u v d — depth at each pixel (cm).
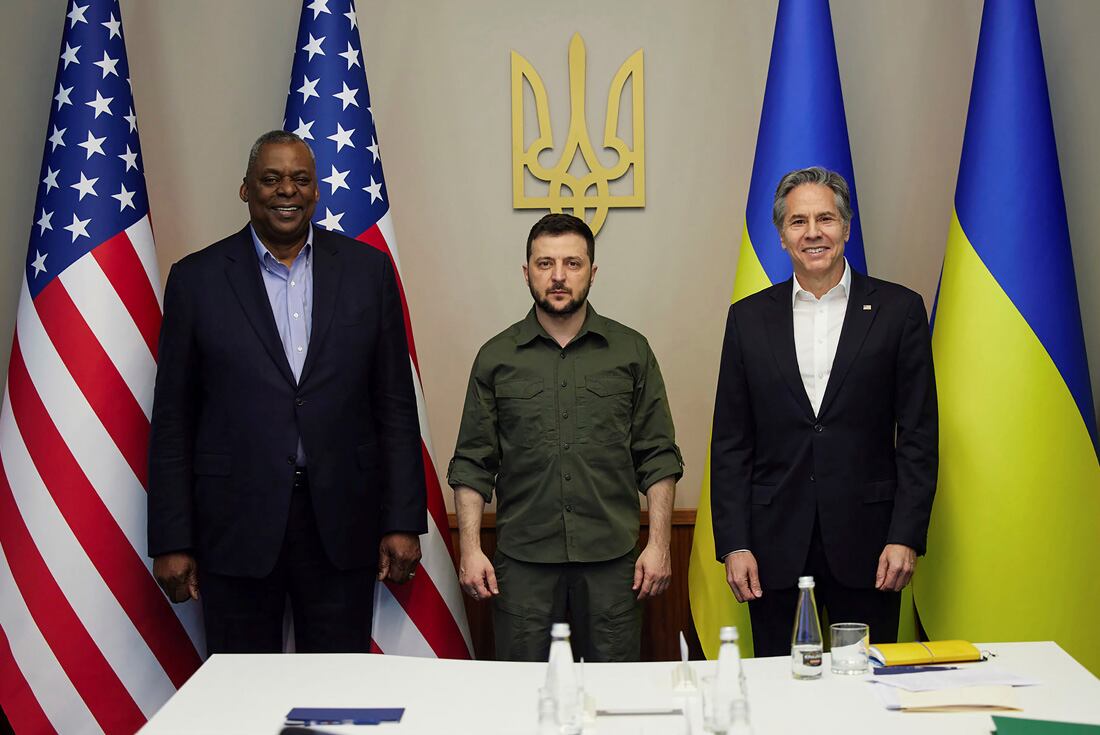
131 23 380
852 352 280
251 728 193
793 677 214
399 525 294
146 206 342
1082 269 366
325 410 287
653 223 380
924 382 282
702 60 378
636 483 315
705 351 380
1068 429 311
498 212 381
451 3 379
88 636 311
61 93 338
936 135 377
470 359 382
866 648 217
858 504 279
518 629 306
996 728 187
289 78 381
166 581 288
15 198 375
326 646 295
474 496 308
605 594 307
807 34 335
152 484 288
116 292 326
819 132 331
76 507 313
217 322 288
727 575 285
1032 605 305
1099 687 206
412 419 301
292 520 287
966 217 323
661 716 195
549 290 301
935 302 341
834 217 278
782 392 282
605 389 308
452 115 380
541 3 379
